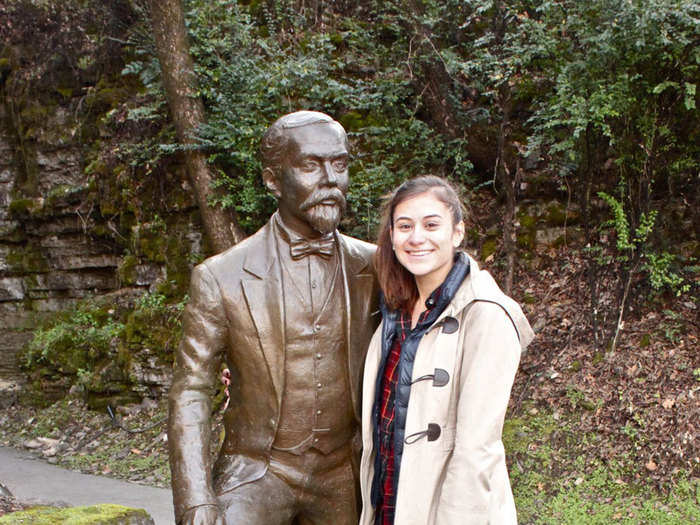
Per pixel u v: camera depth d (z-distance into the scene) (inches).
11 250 382.3
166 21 273.0
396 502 79.7
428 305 83.0
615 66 218.5
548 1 231.8
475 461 73.7
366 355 91.7
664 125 224.7
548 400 214.7
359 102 280.1
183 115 274.8
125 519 139.6
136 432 269.7
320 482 94.1
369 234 266.8
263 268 93.0
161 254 311.6
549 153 239.3
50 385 320.2
